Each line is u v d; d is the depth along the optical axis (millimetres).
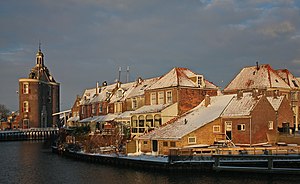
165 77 60031
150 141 47719
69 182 37688
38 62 127000
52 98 128000
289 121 49219
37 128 116250
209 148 40031
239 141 45188
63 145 65875
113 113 74562
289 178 35188
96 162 50000
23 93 117812
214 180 35469
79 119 91812
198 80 57781
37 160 55500
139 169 42250
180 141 43719
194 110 52844
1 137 105938
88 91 95438
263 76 61312
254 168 36906
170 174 38500
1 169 46562
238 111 46062
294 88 62969
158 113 54344
